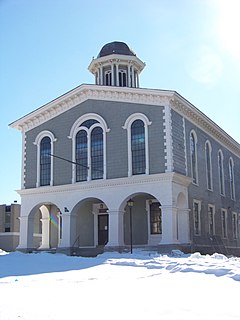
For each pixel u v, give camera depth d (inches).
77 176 1244.5
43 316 264.5
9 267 651.5
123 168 1163.9
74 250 1209.4
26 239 1280.8
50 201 1267.2
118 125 1197.7
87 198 1202.0
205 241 1285.7
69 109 1299.2
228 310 283.4
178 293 360.8
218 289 385.7
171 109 1155.3
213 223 1395.2
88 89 1256.8
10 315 266.5
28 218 1295.5
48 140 1323.8
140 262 700.7
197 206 1272.1
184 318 257.4
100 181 1176.8
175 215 1087.6
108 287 403.9
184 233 1147.3
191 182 1206.9
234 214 1674.5
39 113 1334.9
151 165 1125.7
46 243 1409.9
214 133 1502.2
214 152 1510.8
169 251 1045.8
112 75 1483.8
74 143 1264.8
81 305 302.7
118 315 267.4
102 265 685.9
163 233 1070.4
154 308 290.4
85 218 1339.8
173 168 1110.4
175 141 1148.5
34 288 397.4
